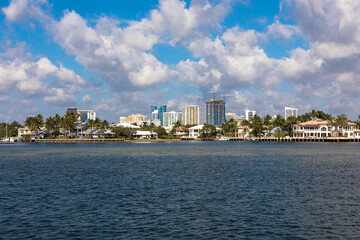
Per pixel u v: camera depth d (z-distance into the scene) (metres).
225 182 50.19
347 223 28.73
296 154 112.50
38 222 29.20
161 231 26.81
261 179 53.06
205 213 32.00
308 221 29.31
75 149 152.12
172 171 64.38
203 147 170.50
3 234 26.12
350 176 56.19
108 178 54.75
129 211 32.78
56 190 43.88
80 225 28.36
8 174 60.22
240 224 28.53
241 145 194.75
